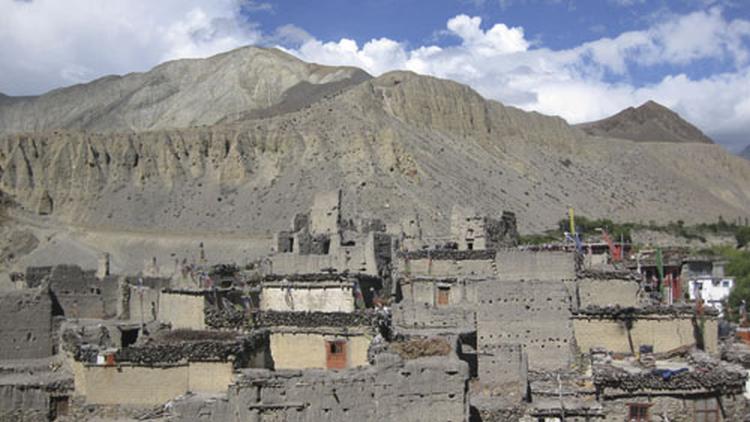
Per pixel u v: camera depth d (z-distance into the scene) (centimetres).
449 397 3888
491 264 6256
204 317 5456
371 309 5519
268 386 3881
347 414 3872
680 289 8194
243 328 5209
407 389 3884
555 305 5484
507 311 5491
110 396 4644
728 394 4456
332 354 5000
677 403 4450
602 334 5478
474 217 7412
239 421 3859
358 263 6831
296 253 7319
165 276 8944
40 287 7150
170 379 4597
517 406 4606
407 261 6400
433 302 6019
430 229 15725
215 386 4541
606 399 4506
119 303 7744
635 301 5872
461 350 4975
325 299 5822
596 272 5947
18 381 5200
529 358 5456
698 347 5478
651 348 5450
